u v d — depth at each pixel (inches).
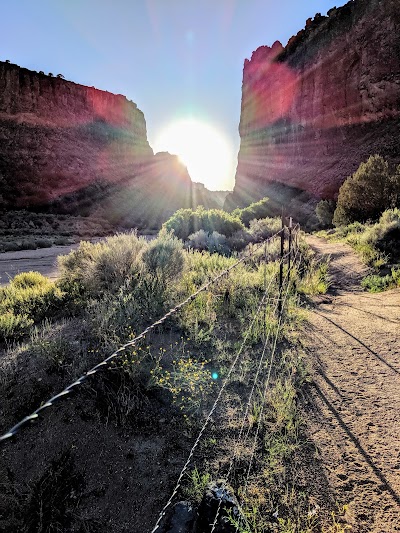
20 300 275.7
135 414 135.9
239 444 120.0
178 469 113.8
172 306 219.1
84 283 285.1
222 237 636.7
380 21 2351.1
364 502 95.6
